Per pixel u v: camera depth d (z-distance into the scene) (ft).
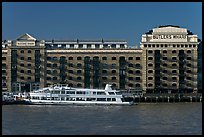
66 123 290.76
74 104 482.28
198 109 441.27
